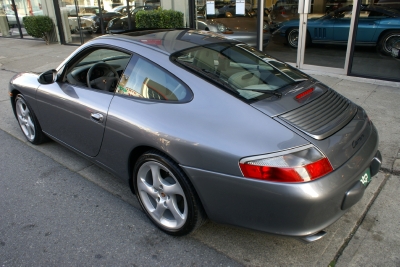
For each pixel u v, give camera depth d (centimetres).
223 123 220
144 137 248
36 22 1202
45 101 356
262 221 213
